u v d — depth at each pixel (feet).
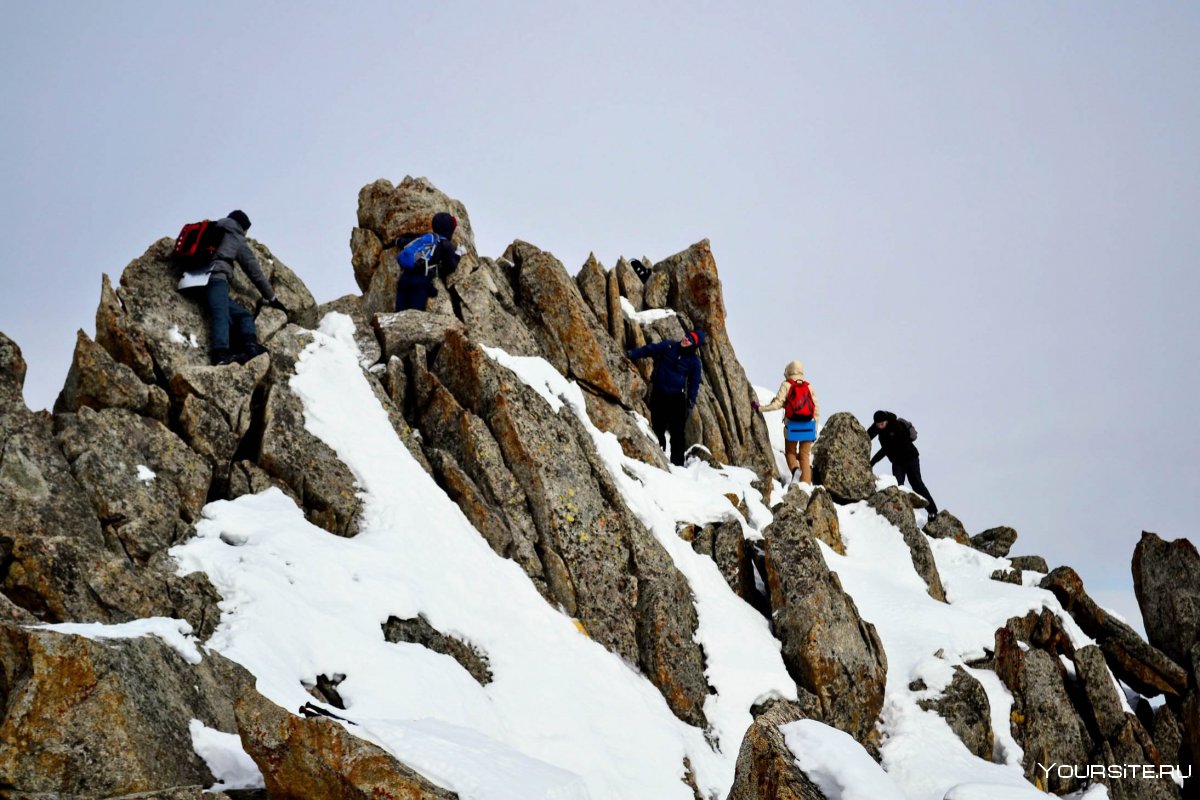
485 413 57.62
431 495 51.49
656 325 85.05
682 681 53.01
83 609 36.29
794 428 81.87
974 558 77.56
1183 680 71.82
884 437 90.74
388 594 44.21
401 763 28.66
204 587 39.86
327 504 48.83
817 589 59.41
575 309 72.95
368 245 76.02
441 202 76.54
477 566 49.42
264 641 38.68
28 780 28.02
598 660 49.73
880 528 74.84
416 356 59.21
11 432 40.22
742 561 63.41
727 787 48.65
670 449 77.51
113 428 43.73
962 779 55.06
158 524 42.22
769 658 56.65
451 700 41.47
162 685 31.32
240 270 58.75
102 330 49.11
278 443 49.26
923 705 59.52
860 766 30.73
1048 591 71.31
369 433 52.80
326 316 63.26
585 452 59.62
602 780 43.55
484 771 28.81
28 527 38.47
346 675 39.88
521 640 47.60
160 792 28.50
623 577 54.90
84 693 29.19
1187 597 74.90
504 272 75.00
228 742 31.48
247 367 50.34
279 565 42.73
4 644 29.55
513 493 55.01
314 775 28.73
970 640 63.93
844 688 57.52
